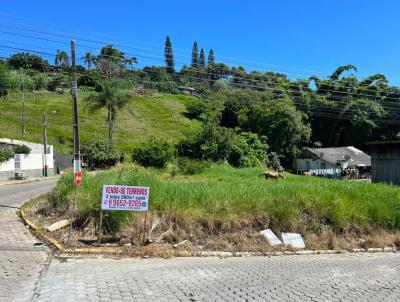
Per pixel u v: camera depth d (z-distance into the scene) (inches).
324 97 2659.9
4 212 587.8
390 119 2623.0
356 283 320.8
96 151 1667.1
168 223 437.7
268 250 427.2
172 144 1588.3
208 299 266.4
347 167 2374.5
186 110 3457.2
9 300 251.9
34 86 3270.2
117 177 550.0
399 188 667.4
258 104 2511.1
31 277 298.2
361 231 508.4
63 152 2025.1
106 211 429.1
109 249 381.4
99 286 283.3
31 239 416.8
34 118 2657.5
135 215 433.7
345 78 2647.6
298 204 510.0
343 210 509.4
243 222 464.1
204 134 1669.5
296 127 2410.2
